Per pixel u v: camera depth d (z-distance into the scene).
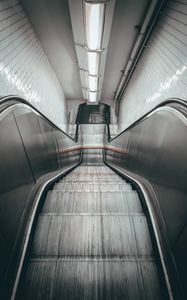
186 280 1.46
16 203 2.04
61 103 9.03
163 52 3.88
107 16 3.93
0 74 3.02
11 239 1.77
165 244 1.87
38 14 4.40
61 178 4.55
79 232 2.14
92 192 2.89
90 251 1.93
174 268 1.63
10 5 3.46
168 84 3.63
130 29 5.02
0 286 1.46
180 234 1.66
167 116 2.51
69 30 5.01
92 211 2.63
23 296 1.56
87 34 4.41
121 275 1.70
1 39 3.09
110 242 2.03
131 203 2.76
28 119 2.86
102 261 1.83
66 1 4.08
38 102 5.30
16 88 3.71
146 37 4.63
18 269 1.66
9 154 2.04
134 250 1.95
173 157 2.13
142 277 1.69
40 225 2.21
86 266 1.78
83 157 11.30
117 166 6.23
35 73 4.98
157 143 2.78
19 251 1.80
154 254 1.90
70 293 1.58
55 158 4.59
